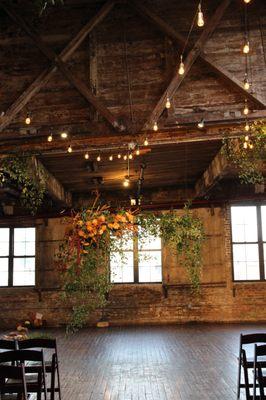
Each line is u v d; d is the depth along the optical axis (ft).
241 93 26.35
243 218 49.55
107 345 37.01
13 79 27.58
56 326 48.88
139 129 26.55
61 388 24.11
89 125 26.86
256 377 19.33
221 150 32.94
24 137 27.12
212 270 48.21
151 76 27.07
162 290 48.67
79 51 27.71
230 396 22.07
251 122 26.43
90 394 22.98
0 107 27.35
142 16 27.30
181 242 39.06
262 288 47.93
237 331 41.83
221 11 26.40
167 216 38.63
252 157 31.24
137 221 37.22
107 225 30.12
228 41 26.84
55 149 28.40
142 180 45.55
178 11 27.25
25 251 51.03
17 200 49.62
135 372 27.50
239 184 47.96
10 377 15.93
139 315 48.60
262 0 27.22
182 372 27.12
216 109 26.40
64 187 47.19
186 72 26.11
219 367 28.04
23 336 25.62
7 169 30.91
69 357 32.42
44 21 27.84
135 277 49.57
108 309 48.85
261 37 26.84
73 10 27.84
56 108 27.27
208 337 39.19
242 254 49.06
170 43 26.99
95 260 33.22
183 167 41.86
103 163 38.52
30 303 49.52
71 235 31.45
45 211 49.42
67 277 34.09
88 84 27.37
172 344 36.52
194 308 48.14
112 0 27.20
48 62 27.25
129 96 26.96
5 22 28.14
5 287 50.39
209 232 48.67
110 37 27.58
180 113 26.45
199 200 48.29
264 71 26.50
